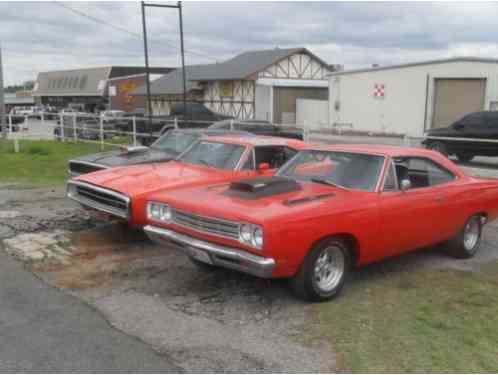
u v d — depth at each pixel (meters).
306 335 4.51
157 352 4.18
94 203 7.25
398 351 4.24
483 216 7.09
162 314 4.92
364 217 5.41
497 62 26.94
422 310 5.08
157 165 8.16
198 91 44.81
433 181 6.42
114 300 5.25
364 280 5.94
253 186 5.51
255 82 39.69
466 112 28.22
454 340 4.45
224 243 4.99
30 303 5.14
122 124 25.97
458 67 28.05
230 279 5.88
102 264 6.36
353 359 4.11
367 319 4.85
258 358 4.11
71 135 23.97
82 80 75.50
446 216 6.36
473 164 17.58
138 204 6.69
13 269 6.14
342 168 6.04
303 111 38.72
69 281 5.77
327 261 5.28
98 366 3.95
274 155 8.03
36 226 8.05
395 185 5.86
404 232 5.88
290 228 4.79
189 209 5.27
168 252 6.87
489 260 6.87
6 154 17.80
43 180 12.60
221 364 4.01
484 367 4.02
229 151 7.93
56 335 4.45
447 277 6.08
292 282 5.17
